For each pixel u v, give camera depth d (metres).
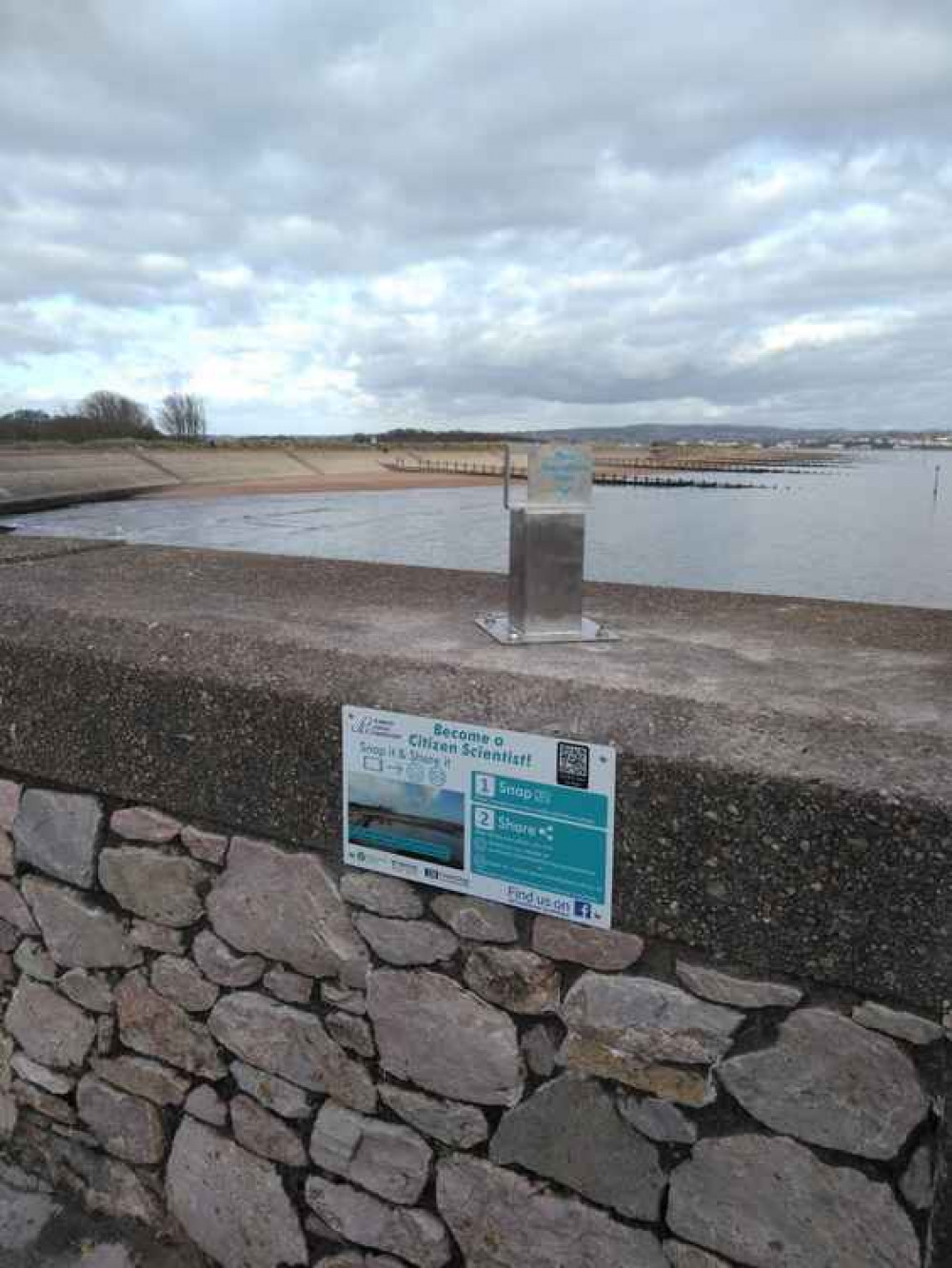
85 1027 2.04
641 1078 1.42
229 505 91.75
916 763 1.24
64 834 1.97
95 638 1.93
